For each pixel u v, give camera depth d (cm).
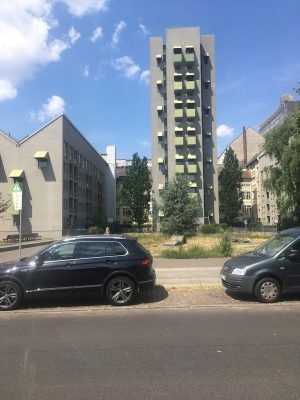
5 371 588
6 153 6109
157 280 1405
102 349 690
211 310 998
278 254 1083
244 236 4584
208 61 9081
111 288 1069
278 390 507
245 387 517
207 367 591
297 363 602
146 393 504
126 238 1115
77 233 6119
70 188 6738
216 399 484
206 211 8844
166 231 5400
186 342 722
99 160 9525
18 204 1532
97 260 1076
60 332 813
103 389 519
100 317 948
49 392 513
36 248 3419
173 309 1020
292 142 4528
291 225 4919
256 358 627
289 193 4738
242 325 841
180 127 8806
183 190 5512
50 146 6122
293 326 827
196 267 1691
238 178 9450
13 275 1048
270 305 1040
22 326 871
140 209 9481
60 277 1058
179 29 8881
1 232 5953
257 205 10450
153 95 9012
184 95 8856
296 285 1070
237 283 1084
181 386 523
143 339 748
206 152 8931
